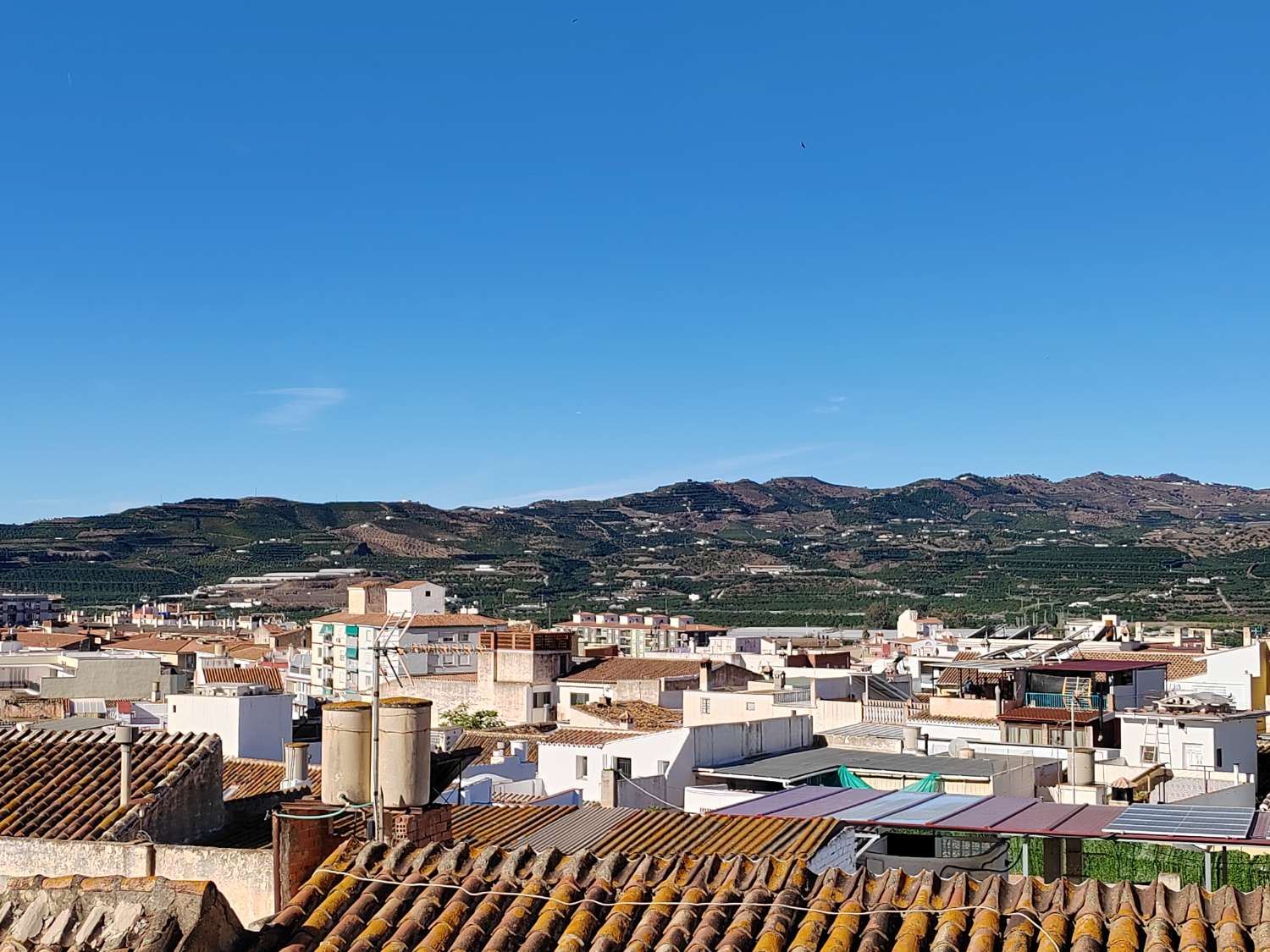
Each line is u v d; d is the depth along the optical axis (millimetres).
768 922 13297
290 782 36656
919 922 13133
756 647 176875
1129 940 12398
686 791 43688
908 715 69250
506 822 31906
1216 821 27188
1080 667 70062
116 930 12734
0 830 23391
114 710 74500
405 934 13406
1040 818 27922
